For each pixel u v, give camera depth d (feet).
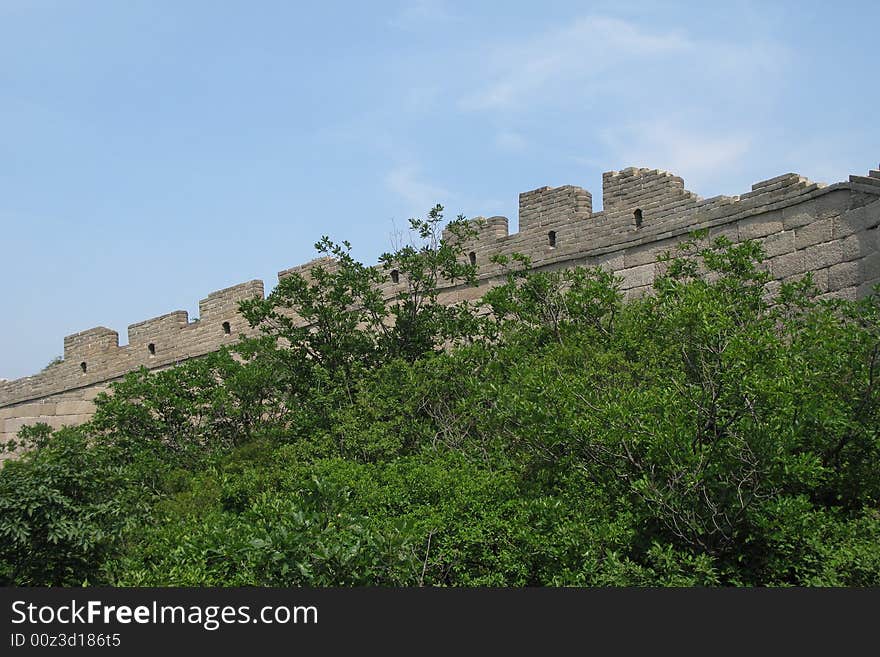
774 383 34.68
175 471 60.34
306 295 66.64
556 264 69.77
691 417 36.99
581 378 42.24
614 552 36.14
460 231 75.82
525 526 38.17
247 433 66.69
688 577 34.73
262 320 69.15
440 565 38.86
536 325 58.29
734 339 36.70
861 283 53.16
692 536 36.45
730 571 35.76
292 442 60.23
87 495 44.62
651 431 36.47
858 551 34.63
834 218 55.11
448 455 47.62
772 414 35.53
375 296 66.80
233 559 35.96
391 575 35.29
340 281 66.18
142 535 45.70
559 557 37.01
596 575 35.63
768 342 36.52
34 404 108.27
